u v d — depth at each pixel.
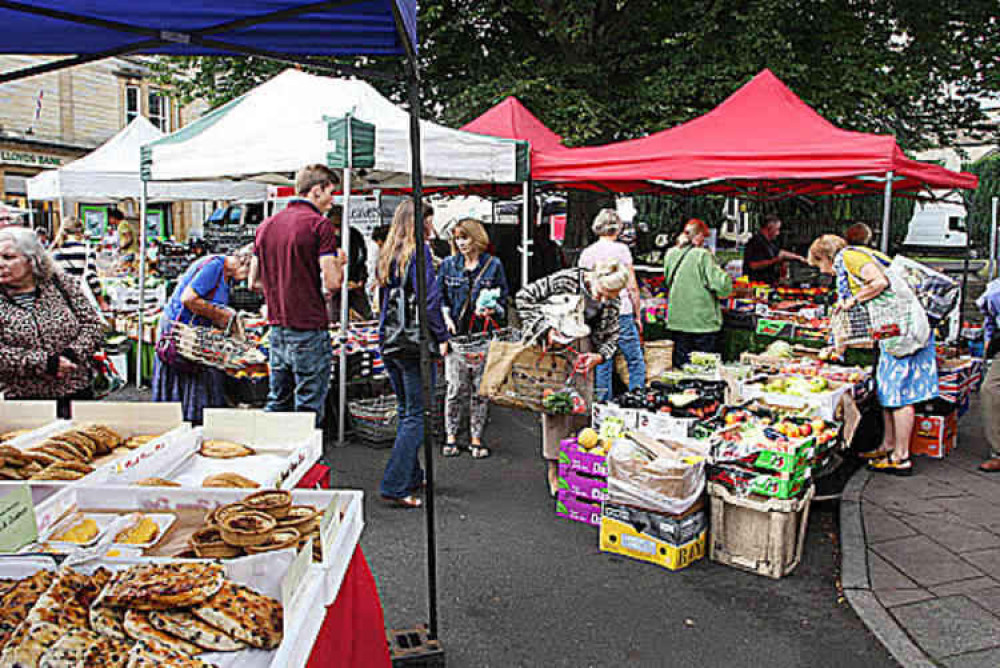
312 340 4.69
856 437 6.05
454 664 3.20
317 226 4.58
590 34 11.66
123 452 2.59
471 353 5.95
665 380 5.59
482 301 6.06
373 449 6.38
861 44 11.89
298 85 6.27
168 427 2.76
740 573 4.12
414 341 4.66
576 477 4.81
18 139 18.12
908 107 12.61
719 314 7.71
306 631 1.57
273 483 2.34
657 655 3.30
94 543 1.83
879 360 5.71
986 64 12.23
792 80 11.24
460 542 4.48
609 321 4.70
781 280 10.28
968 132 13.35
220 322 5.26
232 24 2.70
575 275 4.65
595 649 3.34
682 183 9.53
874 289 5.39
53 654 1.38
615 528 4.32
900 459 5.66
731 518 4.18
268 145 5.94
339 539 1.87
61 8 2.62
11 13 2.76
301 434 2.70
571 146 10.95
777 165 6.45
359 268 8.21
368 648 2.28
